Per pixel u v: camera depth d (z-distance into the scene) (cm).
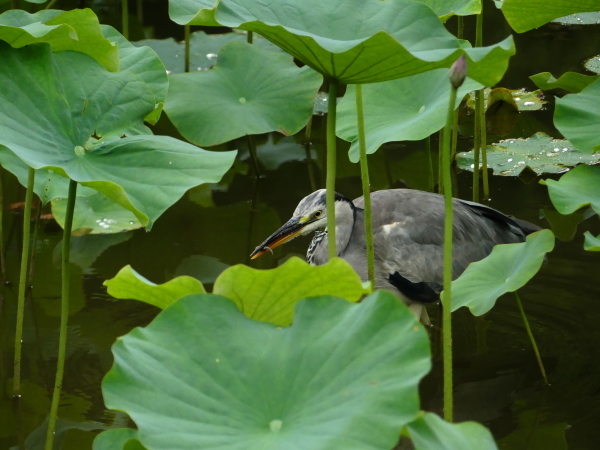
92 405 859
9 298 1074
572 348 941
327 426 456
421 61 578
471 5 1025
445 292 579
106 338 977
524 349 948
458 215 1076
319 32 679
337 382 481
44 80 684
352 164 1413
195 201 1323
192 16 689
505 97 1456
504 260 797
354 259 1089
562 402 847
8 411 857
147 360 503
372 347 486
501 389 875
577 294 1040
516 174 1295
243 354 513
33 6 1764
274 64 1164
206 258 1149
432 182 1327
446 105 866
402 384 456
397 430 439
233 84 1147
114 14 1897
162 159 671
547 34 1788
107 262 1149
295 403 484
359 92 779
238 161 1440
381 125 941
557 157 1335
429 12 662
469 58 546
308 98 1107
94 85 708
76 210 1225
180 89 1131
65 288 721
